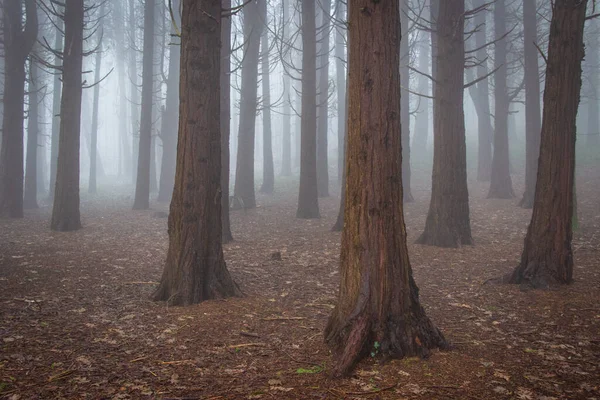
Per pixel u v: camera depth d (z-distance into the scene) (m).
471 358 4.72
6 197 16.75
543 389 4.03
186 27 6.83
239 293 7.09
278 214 17.27
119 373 4.30
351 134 4.91
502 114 19.31
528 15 17.17
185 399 3.80
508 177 19.25
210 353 4.86
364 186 4.80
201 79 6.84
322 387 4.06
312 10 16.39
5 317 5.78
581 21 7.45
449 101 11.08
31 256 9.73
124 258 9.88
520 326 5.82
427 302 7.03
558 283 7.39
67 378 4.15
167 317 6.03
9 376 4.12
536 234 7.60
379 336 4.65
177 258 6.78
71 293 7.08
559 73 7.46
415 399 3.83
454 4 11.05
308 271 8.95
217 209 7.05
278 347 5.04
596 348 5.01
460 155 11.16
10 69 16.83
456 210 11.15
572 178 7.52
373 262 4.76
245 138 18.91
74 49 13.91
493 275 8.53
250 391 3.97
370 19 4.78
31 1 16.83
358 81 4.84
